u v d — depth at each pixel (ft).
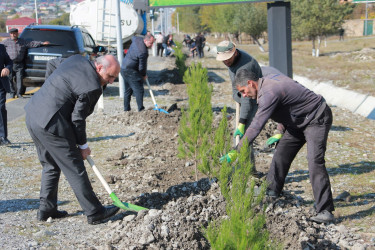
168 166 20.98
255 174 18.85
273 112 13.96
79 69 13.62
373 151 24.63
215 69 76.89
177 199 16.14
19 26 260.83
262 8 153.48
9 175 20.13
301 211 15.07
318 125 14.37
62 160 13.94
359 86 51.19
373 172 20.53
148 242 12.17
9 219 14.88
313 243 12.85
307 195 17.48
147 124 29.60
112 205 16.08
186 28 389.80
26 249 12.55
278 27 32.40
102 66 13.64
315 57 109.09
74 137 14.10
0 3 337.72
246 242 9.81
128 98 32.96
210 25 276.62
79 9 58.08
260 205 14.62
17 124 31.63
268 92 13.78
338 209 15.99
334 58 100.78
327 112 14.40
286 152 15.81
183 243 12.44
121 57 42.78
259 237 10.16
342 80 58.75
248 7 153.58
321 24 113.09
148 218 13.12
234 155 13.69
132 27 57.77
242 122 17.70
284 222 13.44
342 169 21.20
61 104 13.57
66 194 17.78
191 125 18.19
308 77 63.41
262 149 24.21
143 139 26.84
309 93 14.25
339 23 117.39
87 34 49.85
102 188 18.31
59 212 15.24
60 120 13.61
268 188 16.16
